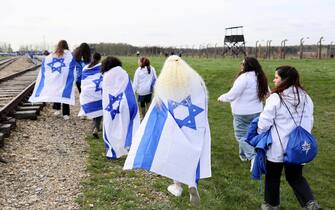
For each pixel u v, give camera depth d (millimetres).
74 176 5062
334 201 4949
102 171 5363
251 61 5621
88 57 8594
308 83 13469
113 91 5949
